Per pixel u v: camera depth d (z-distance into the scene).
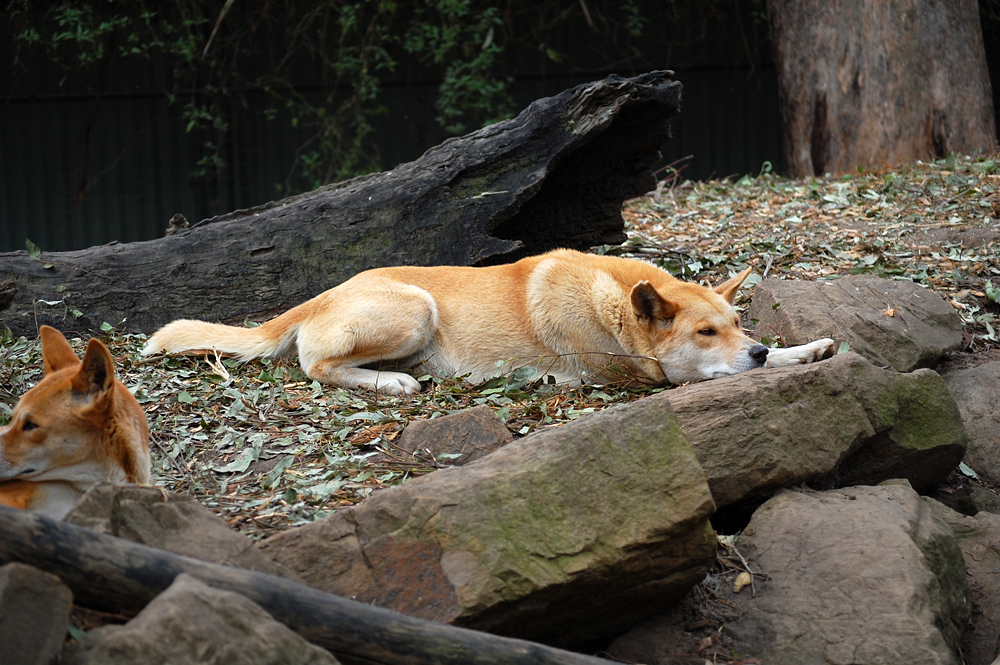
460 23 12.95
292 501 3.69
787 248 7.22
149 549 2.34
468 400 5.07
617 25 13.55
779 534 3.53
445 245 6.34
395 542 2.95
